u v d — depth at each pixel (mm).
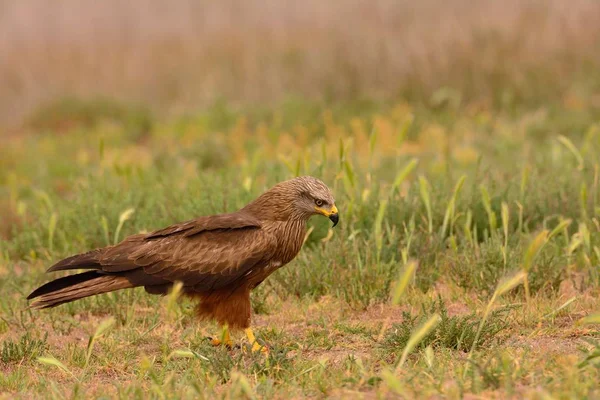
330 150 19188
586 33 24250
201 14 31344
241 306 9234
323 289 10891
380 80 25078
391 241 11477
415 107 23516
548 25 24578
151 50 30188
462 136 20297
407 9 26719
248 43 29016
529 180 13305
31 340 9336
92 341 8023
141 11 32188
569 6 24719
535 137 20125
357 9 27391
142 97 28875
